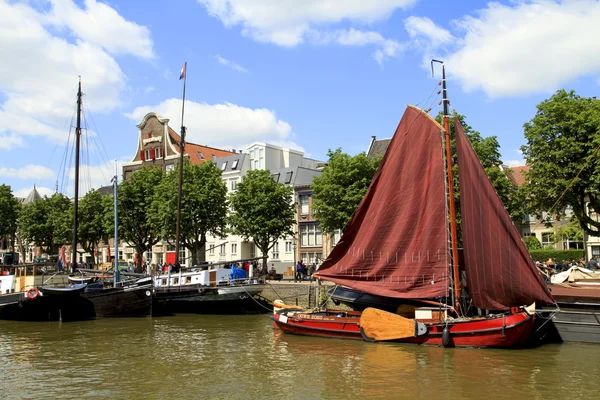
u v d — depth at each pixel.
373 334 24.72
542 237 60.56
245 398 16.50
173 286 38.88
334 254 26.69
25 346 25.72
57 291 34.81
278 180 69.69
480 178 23.22
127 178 84.50
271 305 39.50
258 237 53.88
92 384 18.30
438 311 23.67
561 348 22.48
